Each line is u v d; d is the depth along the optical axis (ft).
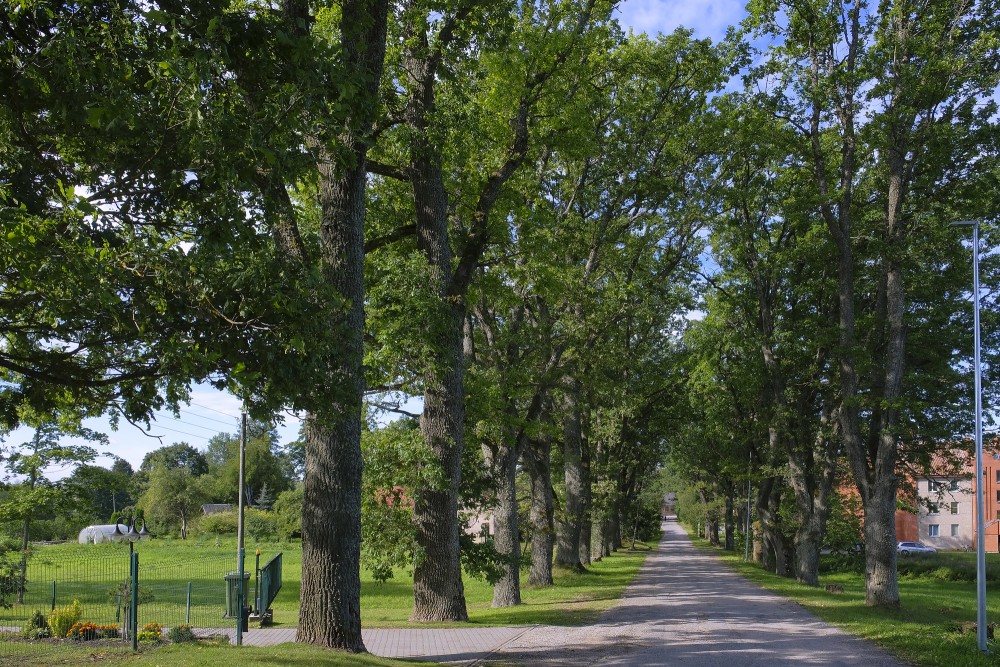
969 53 63.05
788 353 95.96
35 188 22.36
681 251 78.89
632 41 65.67
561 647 41.83
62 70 20.66
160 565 113.60
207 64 22.22
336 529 35.86
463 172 55.72
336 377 28.02
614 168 68.64
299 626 36.01
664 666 36.11
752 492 179.42
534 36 53.31
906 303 80.12
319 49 25.77
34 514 57.31
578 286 66.59
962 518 256.32
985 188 64.44
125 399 25.64
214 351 22.82
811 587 90.43
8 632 52.85
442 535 54.44
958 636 46.65
